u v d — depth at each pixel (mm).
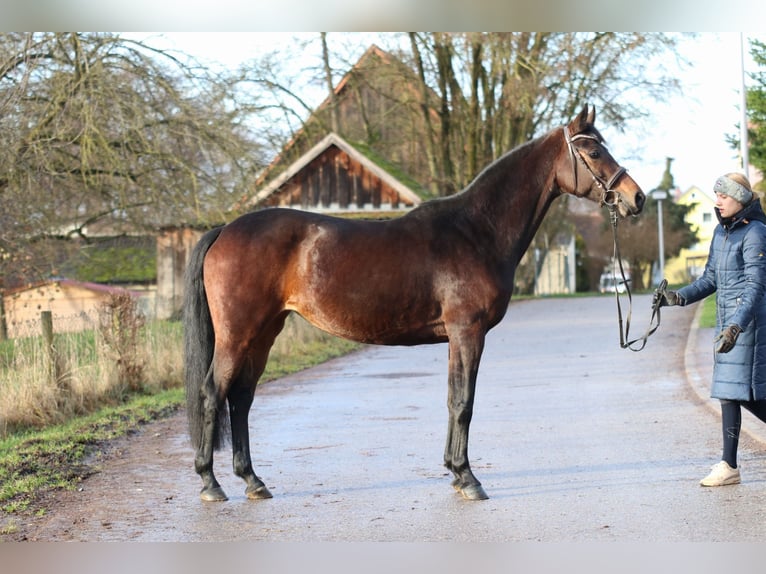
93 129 16594
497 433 9656
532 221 7508
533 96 31031
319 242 7086
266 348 7438
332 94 34375
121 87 17516
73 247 20922
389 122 39875
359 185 31766
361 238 7129
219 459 9000
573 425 9961
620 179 7316
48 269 18859
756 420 9758
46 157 16891
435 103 36812
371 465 8219
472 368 7090
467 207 7355
